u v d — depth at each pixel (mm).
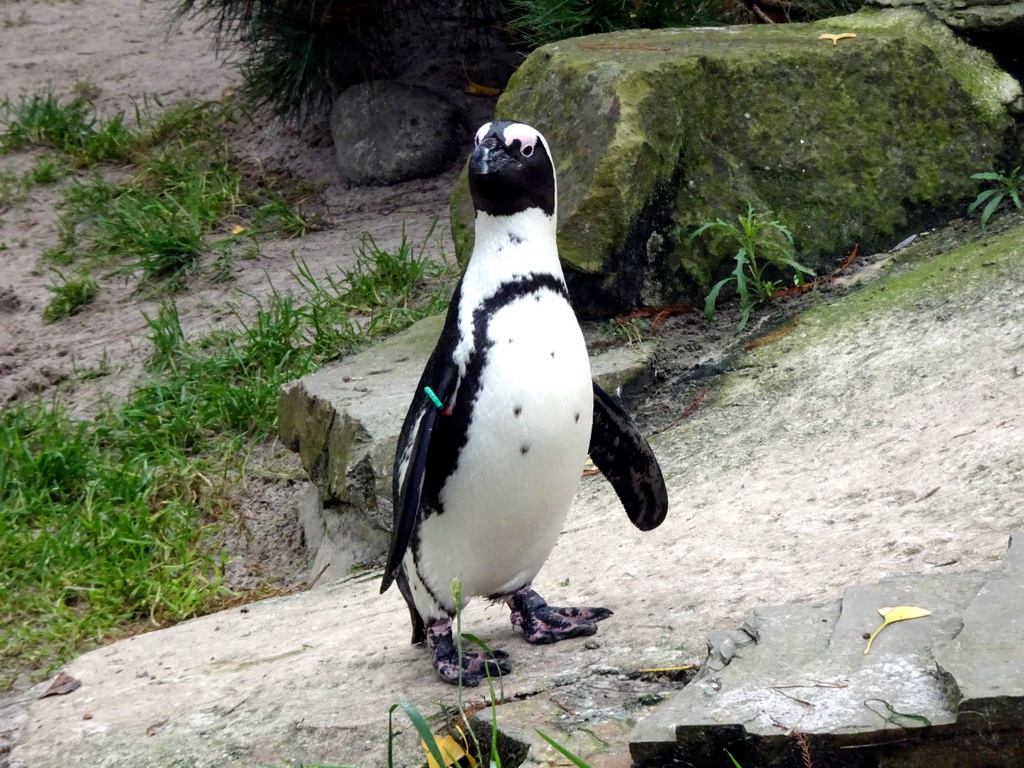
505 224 2889
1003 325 3426
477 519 2889
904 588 2723
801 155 3869
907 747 2529
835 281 3828
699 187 3844
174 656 3369
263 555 3908
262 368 4621
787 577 2924
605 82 3809
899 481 3105
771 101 3865
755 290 3861
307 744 2873
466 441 2861
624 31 4203
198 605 3723
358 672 3043
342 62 6160
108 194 6230
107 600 3727
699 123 3844
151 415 4426
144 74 7621
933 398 3311
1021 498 2934
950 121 3910
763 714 2572
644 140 3746
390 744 2676
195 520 4004
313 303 4812
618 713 2721
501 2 5680
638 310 3840
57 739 3105
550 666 2879
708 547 3111
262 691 3078
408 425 2932
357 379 3848
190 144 6523
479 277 2893
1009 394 3215
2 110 7238
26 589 3775
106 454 4293
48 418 4418
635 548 3205
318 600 3518
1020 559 2705
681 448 3506
